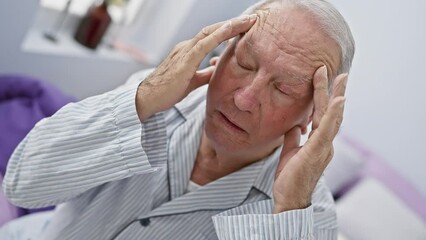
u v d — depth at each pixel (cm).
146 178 85
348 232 193
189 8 227
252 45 67
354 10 236
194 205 82
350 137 249
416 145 228
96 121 74
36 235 106
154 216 82
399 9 222
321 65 67
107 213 85
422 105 223
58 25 219
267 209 76
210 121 75
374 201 203
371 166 230
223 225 71
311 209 70
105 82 229
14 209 130
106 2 217
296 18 66
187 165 85
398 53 227
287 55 66
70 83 214
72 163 73
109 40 238
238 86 70
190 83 76
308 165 67
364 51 238
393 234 192
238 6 231
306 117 74
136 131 72
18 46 180
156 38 243
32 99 170
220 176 86
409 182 233
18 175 75
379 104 238
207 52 69
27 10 170
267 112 70
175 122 92
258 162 85
